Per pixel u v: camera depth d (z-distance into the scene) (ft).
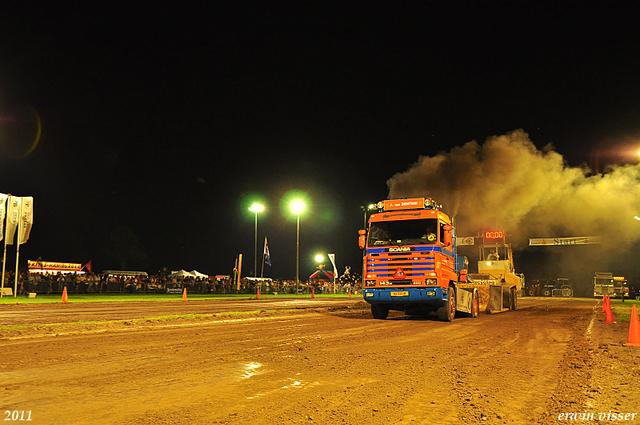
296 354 30.96
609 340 40.45
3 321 49.32
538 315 76.18
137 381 22.27
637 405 19.03
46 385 21.27
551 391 21.45
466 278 76.28
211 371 24.84
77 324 44.42
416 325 54.29
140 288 138.31
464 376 24.64
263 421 16.62
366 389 21.47
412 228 59.41
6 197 98.37
